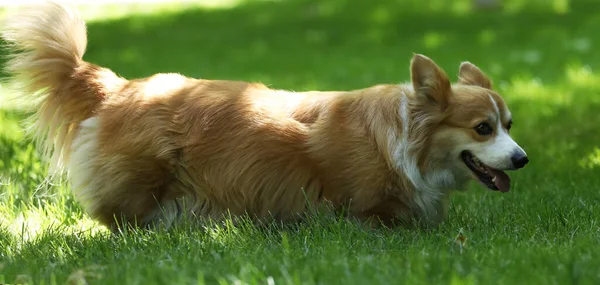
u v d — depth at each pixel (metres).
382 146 7.02
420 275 5.16
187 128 7.16
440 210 7.46
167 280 5.16
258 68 19.33
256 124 7.15
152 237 6.85
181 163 7.18
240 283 4.97
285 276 5.08
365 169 7.04
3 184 8.86
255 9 29.38
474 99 7.06
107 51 21.66
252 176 7.14
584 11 25.89
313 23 26.11
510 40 21.94
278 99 7.36
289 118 7.21
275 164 7.12
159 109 7.16
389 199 7.17
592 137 11.95
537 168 10.21
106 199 7.17
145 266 5.60
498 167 6.93
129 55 21.00
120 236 6.90
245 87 7.45
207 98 7.27
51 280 5.40
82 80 7.33
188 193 7.28
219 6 30.44
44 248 6.63
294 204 7.22
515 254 5.71
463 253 5.87
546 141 11.86
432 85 7.02
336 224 6.84
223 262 5.72
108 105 7.25
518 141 11.98
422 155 7.13
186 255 6.03
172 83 7.40
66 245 6.64
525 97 15.06
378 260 5.69
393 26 24.83
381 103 7.15
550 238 6.68
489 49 20.83
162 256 6.01
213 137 7.16
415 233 6.93
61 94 7.32
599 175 9.51
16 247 6.83
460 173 7.29
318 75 18.16
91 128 7.21
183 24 26.70
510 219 7.54
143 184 7.12
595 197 8.41
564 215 7.46
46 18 7.32
